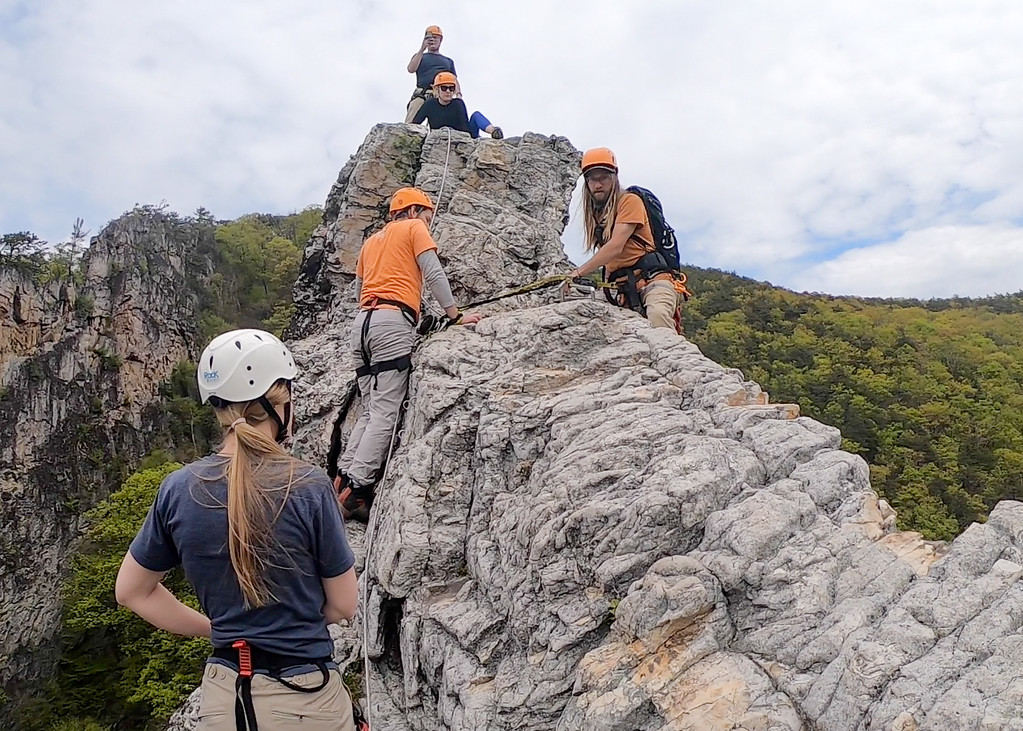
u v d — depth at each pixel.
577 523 4.11
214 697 2.45
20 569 40.66
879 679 2.91
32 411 46.22
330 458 8.00
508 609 4.41
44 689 30.64
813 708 3.04
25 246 50.31
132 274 59.16
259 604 2.41
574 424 4.95
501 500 5.05
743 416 4.60
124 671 28.61
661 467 4.17
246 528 2.34
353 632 5.61
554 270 9.44
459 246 8.96
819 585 3.43
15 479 43.59
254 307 76.62
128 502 34.16
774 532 3.65
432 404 5.83
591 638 3.87
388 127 10.77
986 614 2.99
